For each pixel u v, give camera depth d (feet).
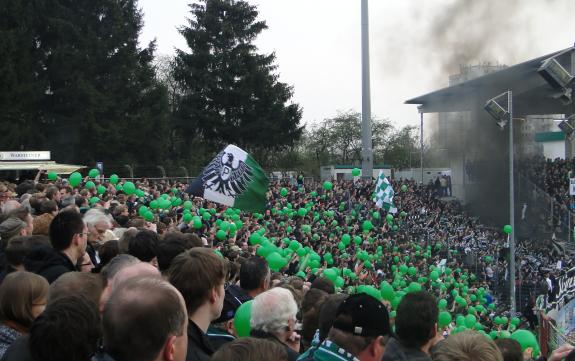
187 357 13.24
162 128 173.27
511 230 88.79
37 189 47.24
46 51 160.35
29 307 14.29
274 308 15.20
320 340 15.65
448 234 135.64
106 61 165.07
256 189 38.91
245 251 38.55
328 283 24.54
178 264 14.28
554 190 165.27
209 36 196.44
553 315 44.60
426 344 14.29
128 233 22.82
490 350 11.53
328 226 95.35
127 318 9.71
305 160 286.05
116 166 165.68
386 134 309.63
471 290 97.71
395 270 84.84
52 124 159.63
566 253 129.80
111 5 165.89
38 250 20.12
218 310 14.55
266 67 199.41
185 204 60.85
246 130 192.44
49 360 10.56
